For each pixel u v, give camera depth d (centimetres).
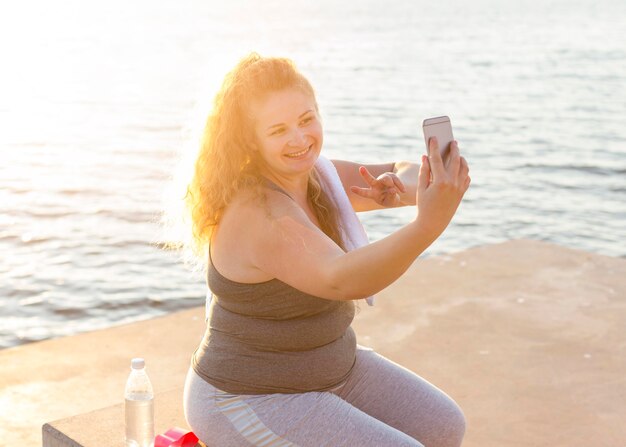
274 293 229
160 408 322
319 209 252
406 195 263
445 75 3547
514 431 354
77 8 8662
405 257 206
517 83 3278
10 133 2108
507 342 452
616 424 360
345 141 2095
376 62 4006
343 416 231
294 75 233
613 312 493
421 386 259
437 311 498
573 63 3944
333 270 212
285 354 235
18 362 448
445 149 210
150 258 1065
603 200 1527
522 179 1686
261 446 233
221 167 233
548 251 607
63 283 972
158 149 1878
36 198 1394
